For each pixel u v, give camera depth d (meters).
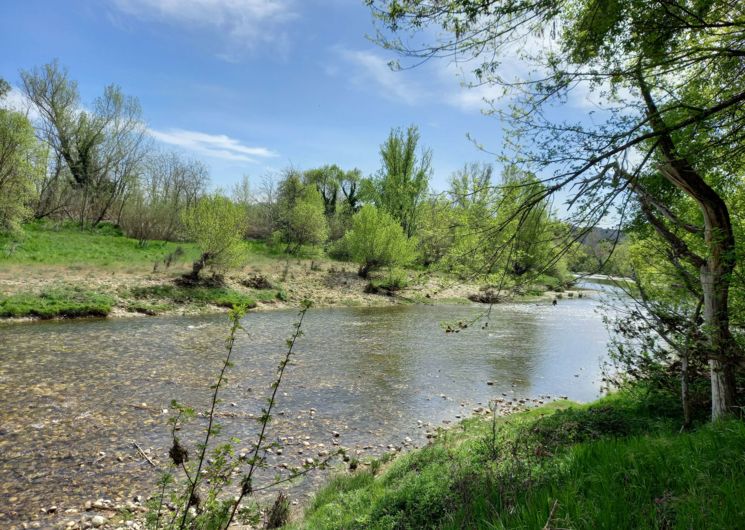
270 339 18.03
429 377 14.44
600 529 3.06
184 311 22.03
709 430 4.70
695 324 6.23
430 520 4.51
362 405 11.60
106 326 18.09
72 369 12.54
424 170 45.47
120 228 44.66
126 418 9.60
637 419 7.08
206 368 13.57
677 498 3.25
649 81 5.18
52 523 6.03
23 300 18.67
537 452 5.19
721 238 5.36
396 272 34.81
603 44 4.57
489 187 5.11
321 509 5.98
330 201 60.47
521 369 15.87
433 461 6.64
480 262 5.48
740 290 6.04
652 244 7.22
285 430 9.68
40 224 37.69
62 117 42.34
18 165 28.56
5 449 7.95
